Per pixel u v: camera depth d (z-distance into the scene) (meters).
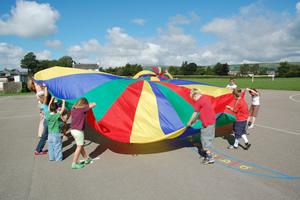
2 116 9.98
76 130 4.02
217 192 3.27
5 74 64.50
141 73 10.91
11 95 23.38
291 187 3.42
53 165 4.33
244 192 3.27
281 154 4.84
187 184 3.52
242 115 4.97
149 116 4.76
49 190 3.38
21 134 6.74
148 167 4.21
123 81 5.59
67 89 5.12
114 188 3.42
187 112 5.14
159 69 11.16
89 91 5.01
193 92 4.28
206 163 4.30
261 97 15.90
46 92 5.29
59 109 6.01
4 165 4.34
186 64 103.88
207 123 4.16
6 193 3.29
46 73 5.61
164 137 4.32
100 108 4.70
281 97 15.84
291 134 6.42
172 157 4.72
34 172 4.02
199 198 3.11
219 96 5.89
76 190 3.37
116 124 4.57
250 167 4.17
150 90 5.34
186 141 5.87
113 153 4.99
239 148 5.27
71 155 4.90
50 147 4.51
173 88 5.79
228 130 7.02
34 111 11.45
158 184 3.53
